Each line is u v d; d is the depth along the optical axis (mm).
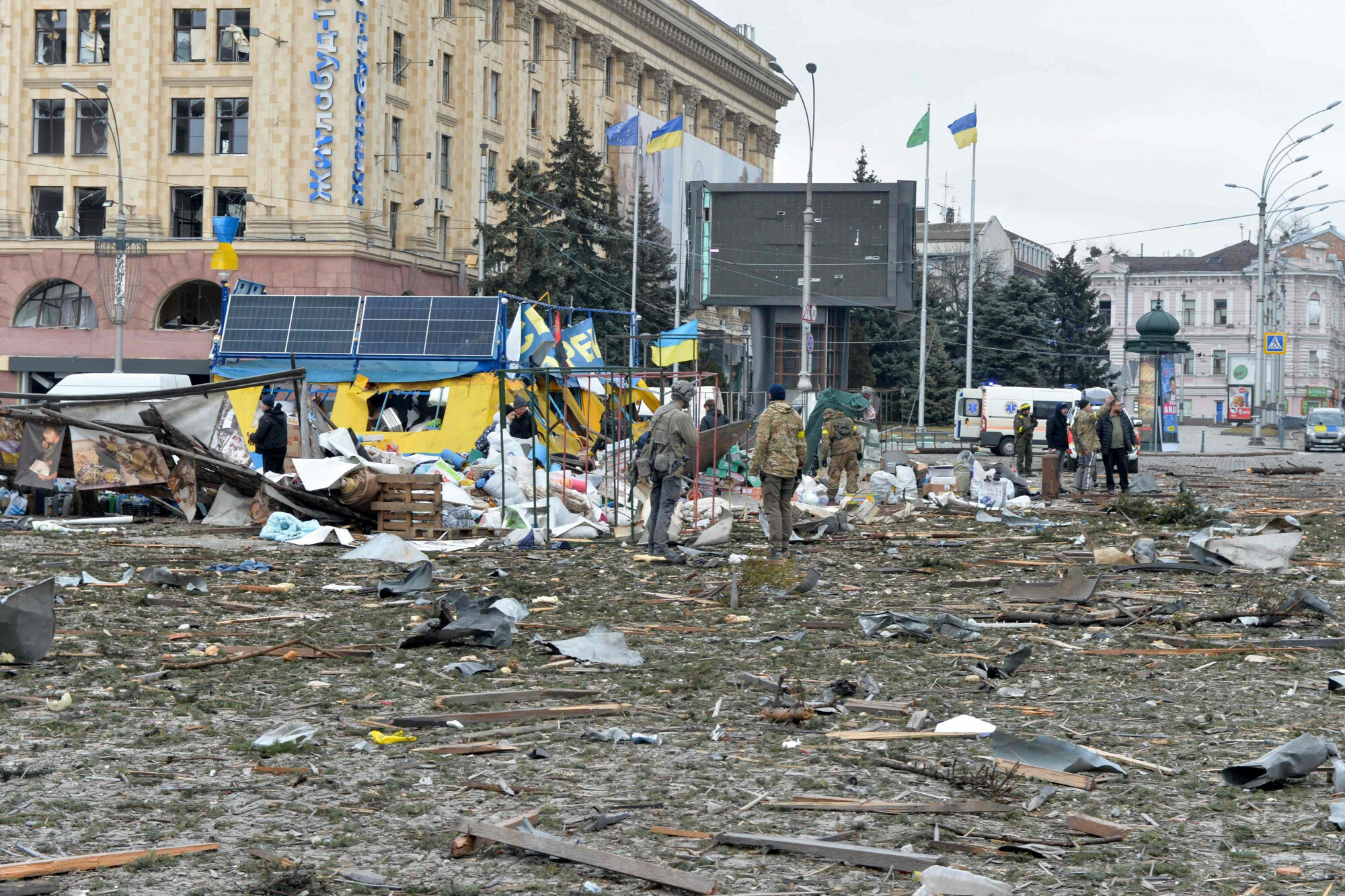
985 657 9594
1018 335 86375
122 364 50625
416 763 6586
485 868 5113
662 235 71812
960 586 13477
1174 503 21484
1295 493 28125
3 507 19766
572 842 5242
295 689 8289
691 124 88812
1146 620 11250
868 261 50031
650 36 82250
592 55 75375
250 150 53406
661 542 15711
